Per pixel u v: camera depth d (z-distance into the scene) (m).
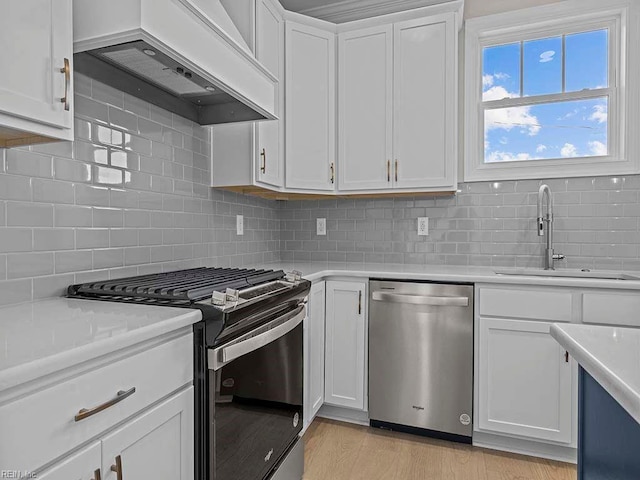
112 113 1.53
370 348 2.21
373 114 2.44
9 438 0.64
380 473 1.82
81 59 1.34
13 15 0.87
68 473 0.74
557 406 1.90
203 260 2.10
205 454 1.11
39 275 1.25
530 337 1.94
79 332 0.86
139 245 1.67
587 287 1.86
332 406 2.37
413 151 2.37
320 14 2.66
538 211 2.34
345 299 2.26
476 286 2.02
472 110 2.59
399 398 2.16
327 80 2.49
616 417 0.69
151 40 1.10
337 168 2.52
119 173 1.56
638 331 0.85
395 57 2.39
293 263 2.71
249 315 1.21
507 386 1.97
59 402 0.72
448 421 2.08
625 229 2.30
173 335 1.03
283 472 1.56
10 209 1.17
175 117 1.88
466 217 2.58
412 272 2.16
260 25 2.08
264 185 2.20
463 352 2.04
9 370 0.63
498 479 1.78
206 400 1.11
